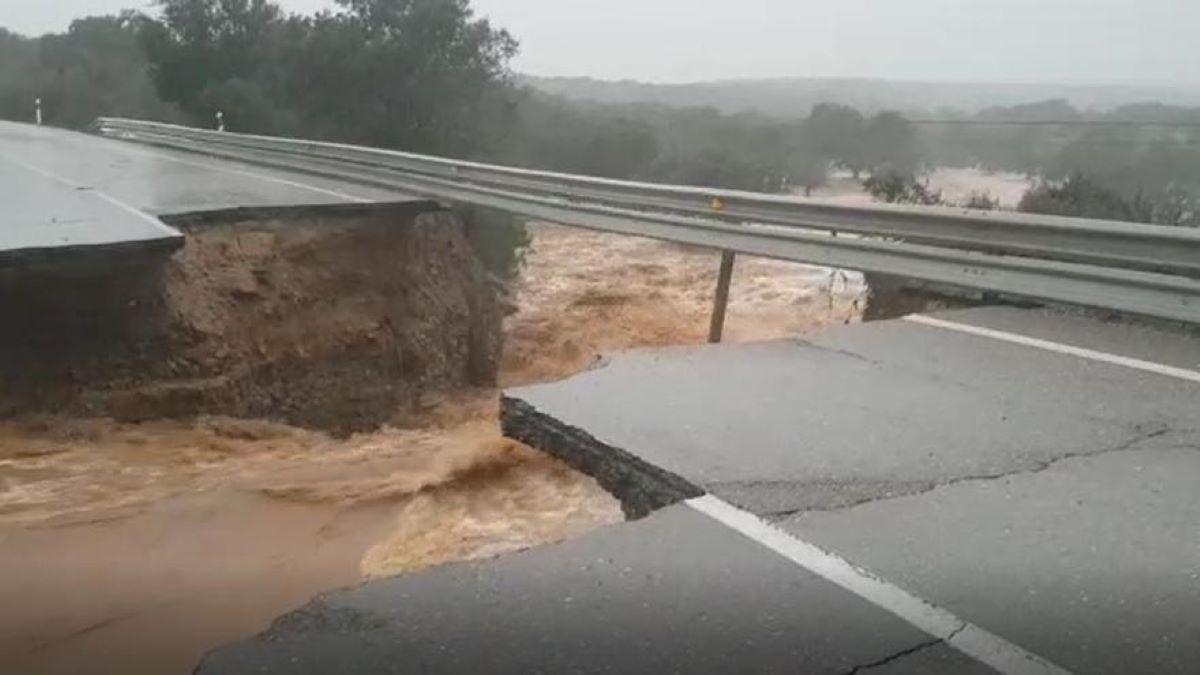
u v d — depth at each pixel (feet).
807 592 12.68
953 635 11.75
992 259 26.68
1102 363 22.04
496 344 59.67
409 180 55.36
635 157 149.18
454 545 16.46
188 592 17.17
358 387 46.47
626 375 21.33
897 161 148.97
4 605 16.67
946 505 15.06
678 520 14.67
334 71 105.19
